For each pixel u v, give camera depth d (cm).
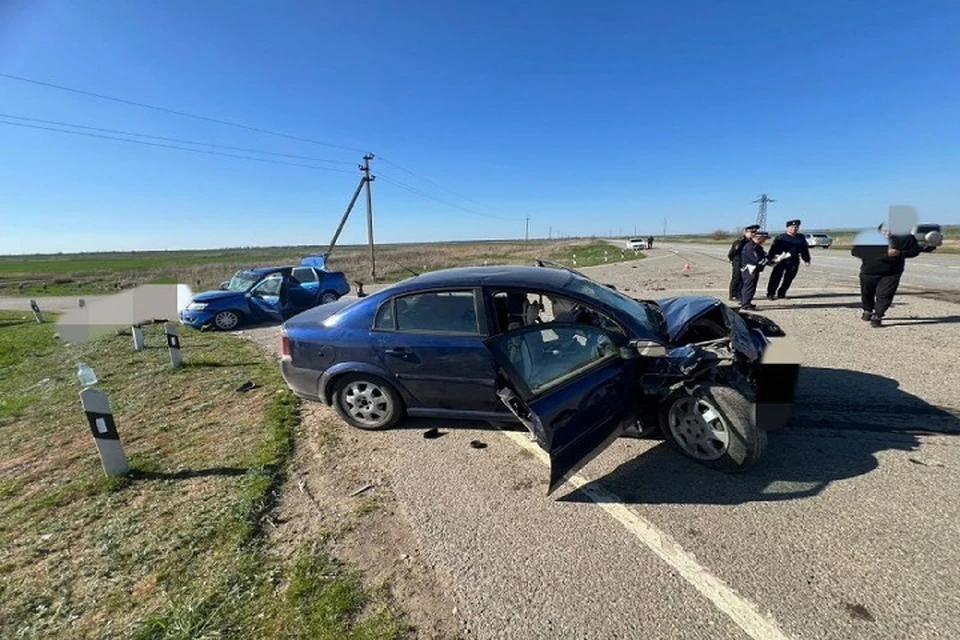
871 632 183
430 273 422
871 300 657
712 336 398
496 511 279
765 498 272
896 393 407
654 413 326
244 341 857
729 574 217
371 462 349
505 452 353
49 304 1997
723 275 1589
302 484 323
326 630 199
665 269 1966
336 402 411
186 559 250
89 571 246
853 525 243
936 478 279
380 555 246
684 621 194
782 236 866
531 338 277
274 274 1099
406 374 373
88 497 318
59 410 511
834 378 452
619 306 356
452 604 210
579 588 215
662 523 257
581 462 267
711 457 303
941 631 181
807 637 183
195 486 326
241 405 487
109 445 340
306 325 415
